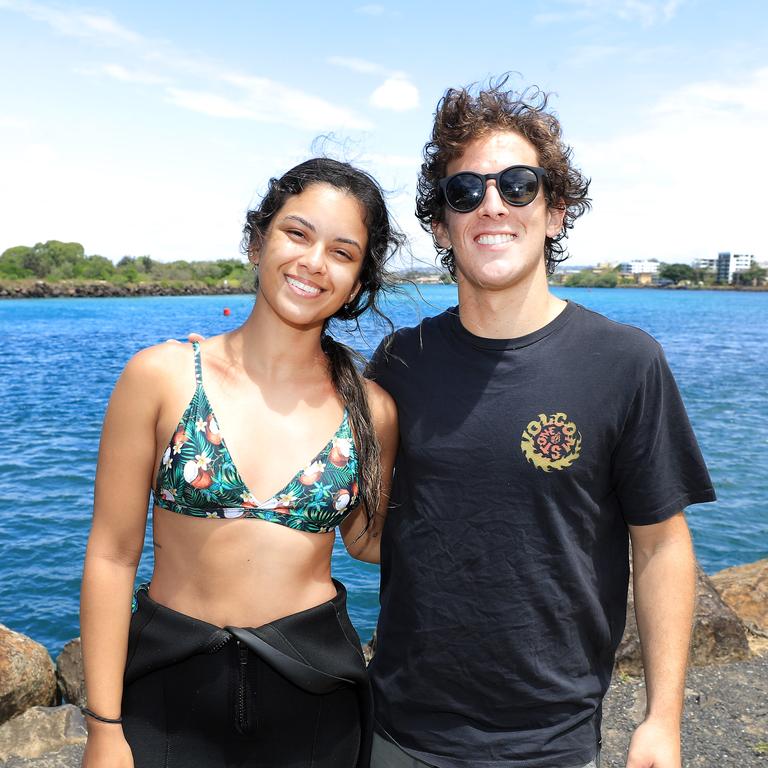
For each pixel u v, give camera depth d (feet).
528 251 7.23
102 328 158.20
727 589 17.97
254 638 6.36
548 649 7.03
